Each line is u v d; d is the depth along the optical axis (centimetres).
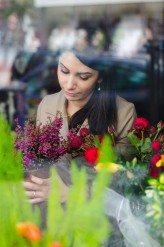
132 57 648
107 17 895
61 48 733
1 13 901
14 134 189
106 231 106
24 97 532
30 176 173
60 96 233
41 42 888
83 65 225
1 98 520
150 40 644
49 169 173
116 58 643
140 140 198
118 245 158
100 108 224
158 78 575
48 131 191
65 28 907
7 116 391
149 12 883
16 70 623
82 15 923
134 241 159
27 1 920
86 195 114
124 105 229
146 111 556
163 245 156
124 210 161
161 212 157
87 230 107
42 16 930
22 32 880
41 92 557
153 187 163
